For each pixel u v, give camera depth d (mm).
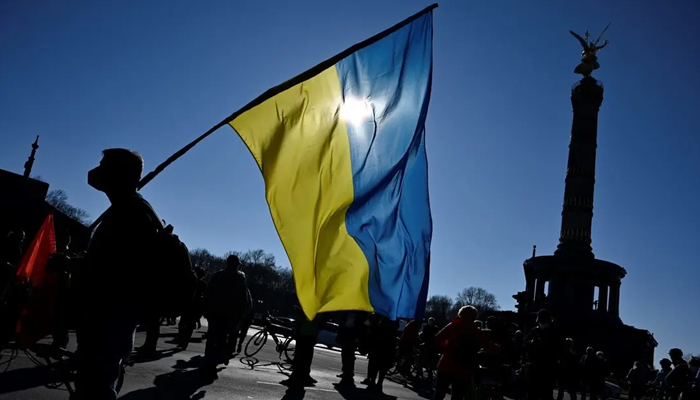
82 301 4016
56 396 7555
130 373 10516
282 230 5801
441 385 9633
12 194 26062
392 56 6727
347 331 15328
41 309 8914
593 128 70438
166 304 4125
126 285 4027
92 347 3967
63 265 4406
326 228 6008
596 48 73438
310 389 12672
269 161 5773
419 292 6695
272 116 5859
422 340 21375
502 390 12086
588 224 69000
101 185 4254
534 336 12773
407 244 6723
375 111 6492
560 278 68875
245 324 18469
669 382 14680
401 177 6531
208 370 11219
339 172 6148
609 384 38125
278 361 18109
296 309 13281
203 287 16719
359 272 6164
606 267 68062
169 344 18031
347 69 6449
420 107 6816
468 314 9703
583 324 65188
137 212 4180
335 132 6172
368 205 6320
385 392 15156
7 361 9633
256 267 178500
